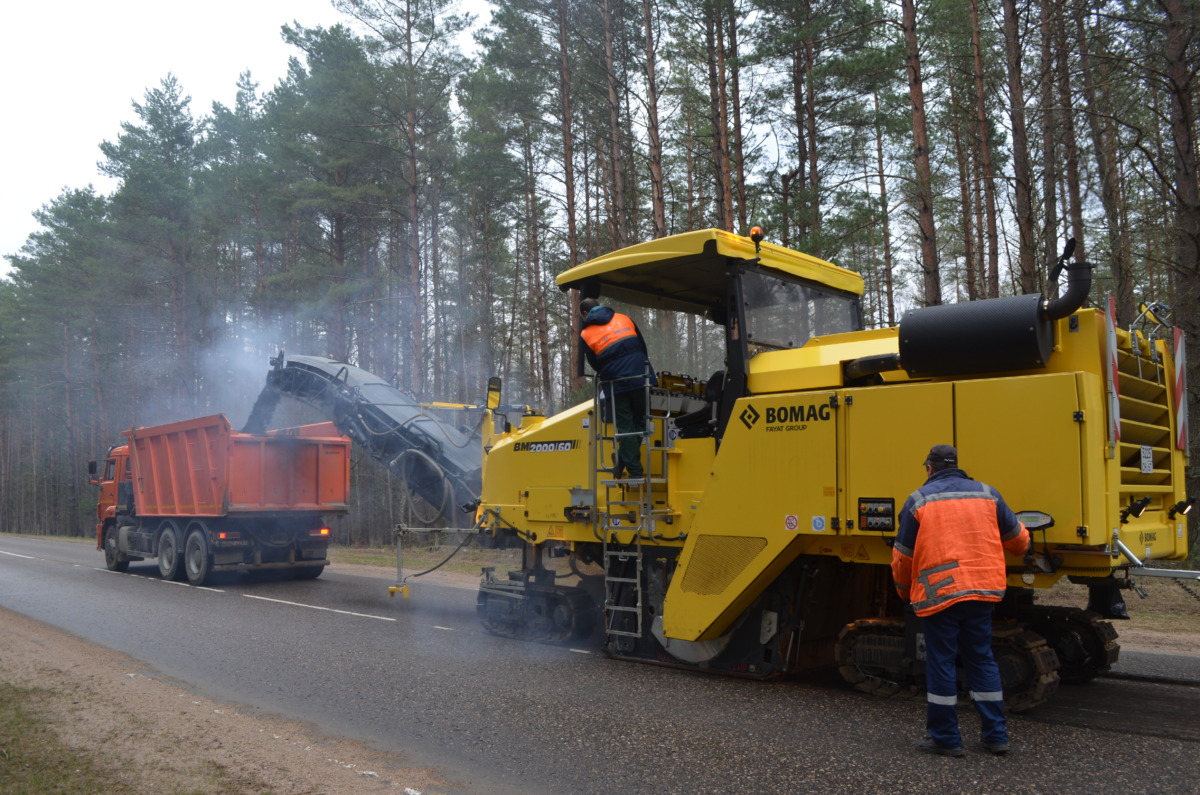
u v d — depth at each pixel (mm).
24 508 63594
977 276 26062
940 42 20406
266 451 14055
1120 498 5723
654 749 5184
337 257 29672
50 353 48000
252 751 5211
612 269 7613
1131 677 6848
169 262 35969
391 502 26156
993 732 4949
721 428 6926
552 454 8258
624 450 7266
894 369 6078
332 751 5227
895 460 5816
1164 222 18234
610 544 7707
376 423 11445
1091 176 19859
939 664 4984
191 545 14312
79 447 53031
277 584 14156
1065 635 6500
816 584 6770
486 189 27844
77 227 41688
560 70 23984
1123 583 5918
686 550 6902
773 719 5773
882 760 4898
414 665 7633
